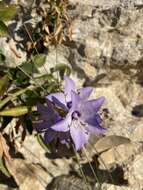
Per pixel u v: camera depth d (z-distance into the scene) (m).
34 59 0.19
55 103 0.17
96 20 0.20
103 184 0.18
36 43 0.20
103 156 0.19
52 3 0.20
